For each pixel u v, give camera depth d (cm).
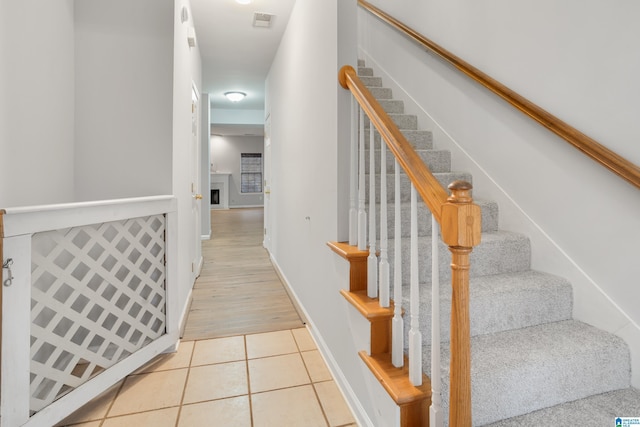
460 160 236
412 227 113
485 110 215
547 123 161
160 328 210
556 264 169
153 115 221
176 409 162
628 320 138
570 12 159
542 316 155
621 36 138
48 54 183
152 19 220
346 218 180
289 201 331
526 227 185
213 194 1252
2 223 122
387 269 138
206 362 204
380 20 343
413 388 114
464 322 90
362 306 141
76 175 213
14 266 126
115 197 218
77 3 211
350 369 163
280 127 385
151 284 200
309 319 249
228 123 777
